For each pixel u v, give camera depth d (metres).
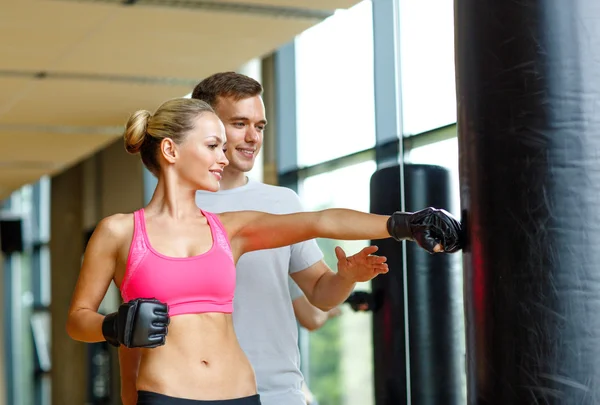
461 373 4.09
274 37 5.59
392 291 4.46
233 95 3.37
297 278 3.52
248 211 2.86
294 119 5.85
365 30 4.93
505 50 2.61
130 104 7.45
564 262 2.53
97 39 5.60
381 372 4.59
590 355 2.53
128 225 2.71
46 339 14.50
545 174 2.54
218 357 2.65
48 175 11.59
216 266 2.67
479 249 2.65
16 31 5.39
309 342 5.36
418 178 4.34
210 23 5.29
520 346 2.56
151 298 2.43
